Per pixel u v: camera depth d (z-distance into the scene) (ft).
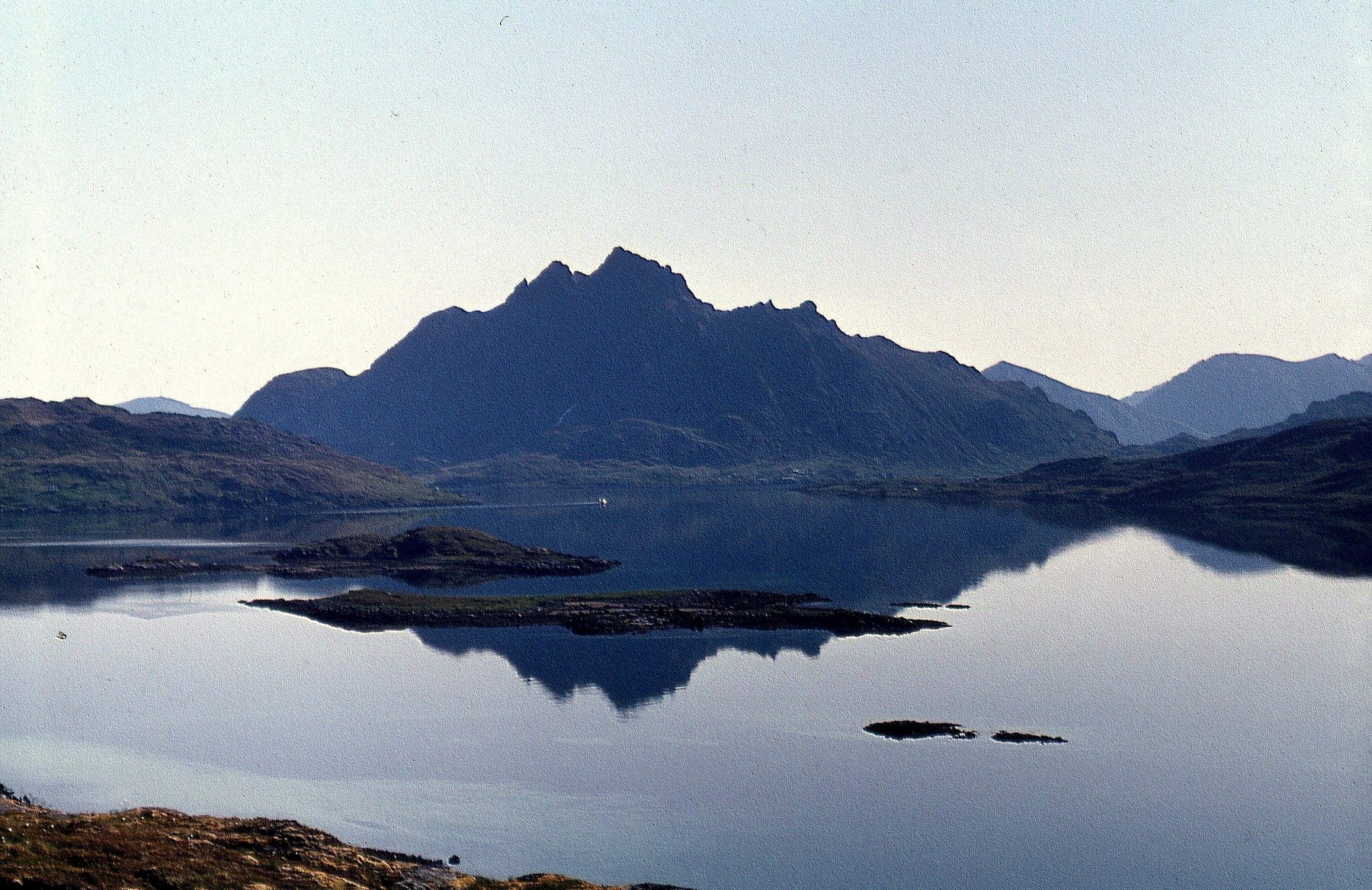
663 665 447.83
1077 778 305.94
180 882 190.80
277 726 364.17
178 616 577.02
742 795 295.28
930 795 294.05
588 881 242.37
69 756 333.83
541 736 350.23
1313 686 400.67
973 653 465.06
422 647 491.31
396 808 288.30
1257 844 260.62
